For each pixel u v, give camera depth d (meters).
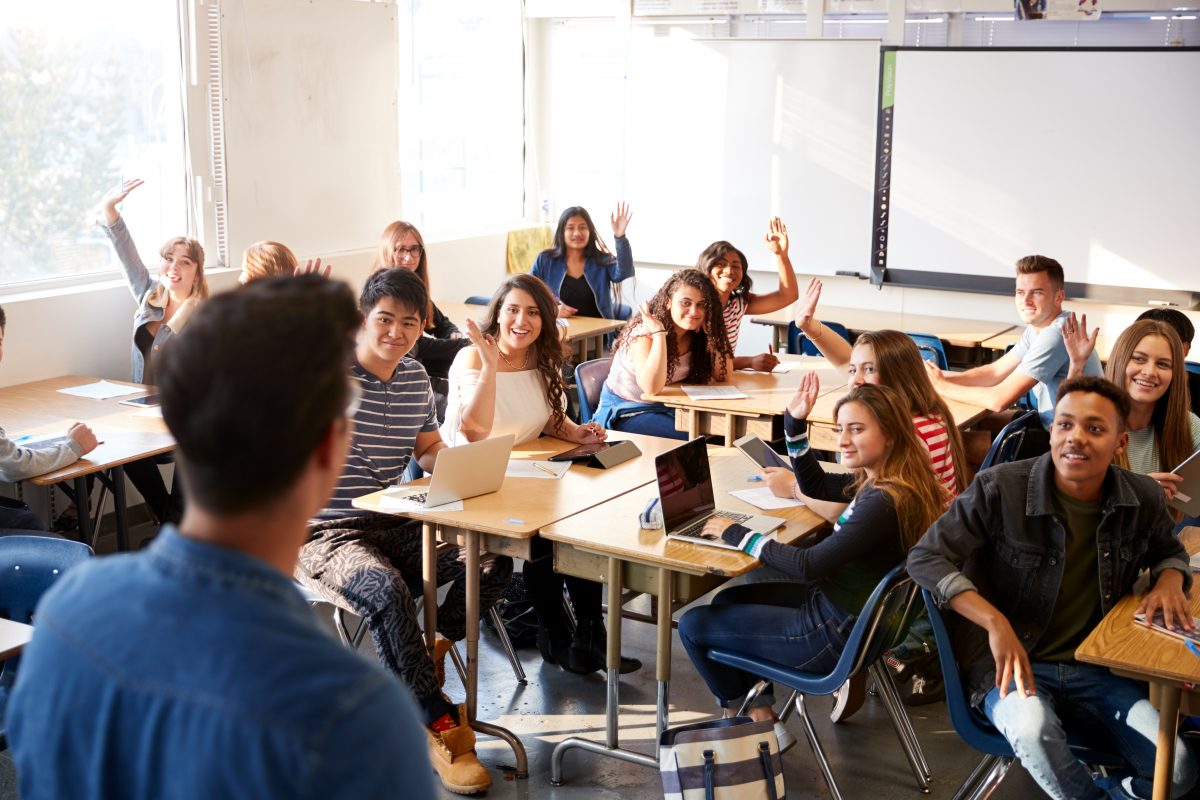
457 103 7.50
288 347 0.88
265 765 0.80
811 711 3.48
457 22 7.42
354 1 6.14
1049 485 2.54
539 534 2.98
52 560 2.47
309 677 0.83
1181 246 6.45
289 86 5.80
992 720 2.49
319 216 6.11
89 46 4.95
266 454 0.87
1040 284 4.55
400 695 0.88
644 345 4.69
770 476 3.39
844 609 2.75
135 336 4.71
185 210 5.43
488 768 3.11
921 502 2.75
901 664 3.38
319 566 3.11
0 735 2.26
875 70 7.02
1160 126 6.39
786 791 3.02
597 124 7.97
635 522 3.05
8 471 3.40
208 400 0.86
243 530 0.89
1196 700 2.20
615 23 7.79
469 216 7.77
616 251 6.73
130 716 0.84
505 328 3.71
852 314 6.76
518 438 3.78
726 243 5.28
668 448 3.85
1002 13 6.68
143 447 3.77
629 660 3.71
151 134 5.27
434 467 3.11
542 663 3.75
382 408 3.39
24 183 4.78
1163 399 3.31
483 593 3.30
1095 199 6.61
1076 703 2.52
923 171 7.01
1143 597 2.51
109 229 4.82
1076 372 3.91
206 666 0.83
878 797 3.00
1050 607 2.54
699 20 7.48
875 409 2.78
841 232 7.32
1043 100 6.63
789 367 5.25
